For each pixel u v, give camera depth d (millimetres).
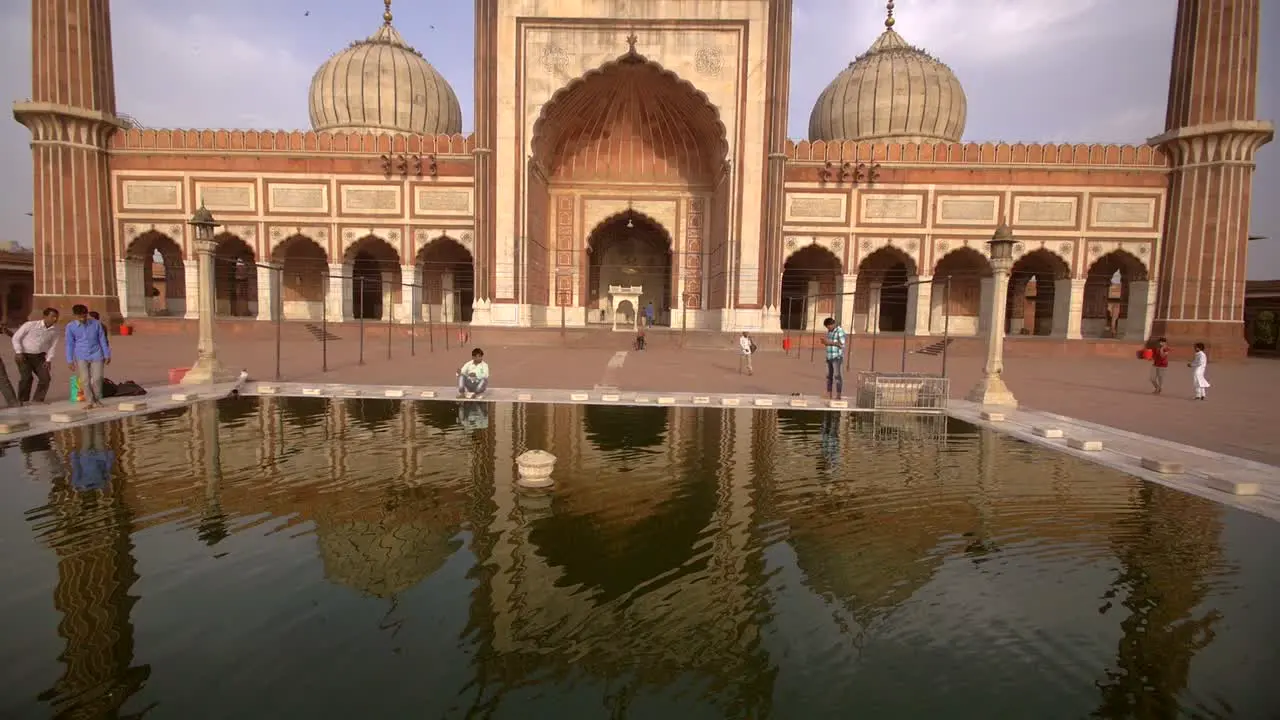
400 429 3969
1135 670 1449
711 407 5109
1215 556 2082
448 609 1659
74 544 2023
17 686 1298
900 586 1846
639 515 2391
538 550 2049
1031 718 1266
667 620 1626
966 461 3340
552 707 1271
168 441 3512
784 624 1622
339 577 1827
